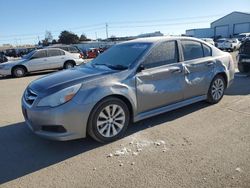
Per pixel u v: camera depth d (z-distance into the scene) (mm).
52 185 3375
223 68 6195
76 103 4039
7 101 7957
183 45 5504
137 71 4680
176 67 5223
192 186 3178
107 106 4328
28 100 4371
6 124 5656
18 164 3941
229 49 32594
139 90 4684
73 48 20266
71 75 4590
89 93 4141
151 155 3967
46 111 4004
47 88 4188
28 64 15438
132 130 4918
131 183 3311
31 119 4203
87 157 4023
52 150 4316
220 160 3729
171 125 5086
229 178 3301
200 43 5906
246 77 10055
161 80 4988
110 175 3510
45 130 4172
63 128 4043
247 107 5992
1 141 4758
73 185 3346
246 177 3309
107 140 4422
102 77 4375
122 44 5676
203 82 5785
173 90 5188
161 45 5129
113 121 4445
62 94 4012
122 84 4461
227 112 5688
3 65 15016
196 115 5562
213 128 4863
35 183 3445
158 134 4703
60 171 3688
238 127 4859
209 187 3145
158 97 4973
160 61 5055
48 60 16047
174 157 3869
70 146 4402
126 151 4129
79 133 4137
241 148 4055
